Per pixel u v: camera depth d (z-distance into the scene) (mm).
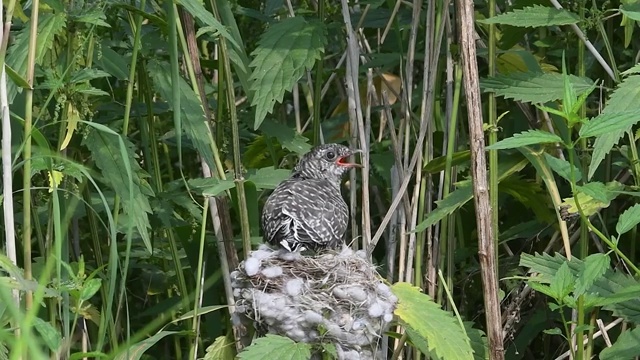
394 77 7500
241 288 5008
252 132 6770
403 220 5859
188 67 5195
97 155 4938
